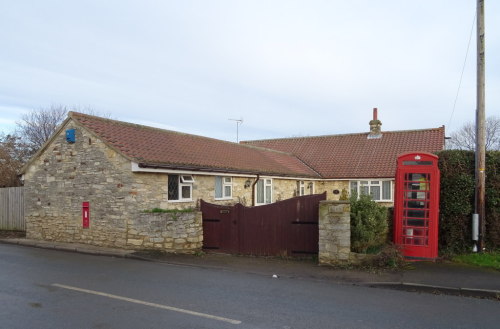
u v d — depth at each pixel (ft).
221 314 19.51
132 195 38.93
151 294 23.03
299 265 32.42
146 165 38.73
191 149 53.36
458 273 28.58
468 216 34.30
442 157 35.45
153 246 38.01
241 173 53.26
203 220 39.47
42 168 46.44
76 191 43.27
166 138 53.16
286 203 36.65
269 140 100.27
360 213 32.63
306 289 25.02
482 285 25.25
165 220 37.65
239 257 36.35
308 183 75.20
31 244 43.01
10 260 33.96
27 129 103.81
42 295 22.52
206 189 48.32
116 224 39.96
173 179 43.78
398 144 80.89
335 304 21.68
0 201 55.52
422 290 25.27
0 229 55.16
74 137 43.50
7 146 84.33
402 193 33.81
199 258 35.29
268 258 35.78
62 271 29.43
